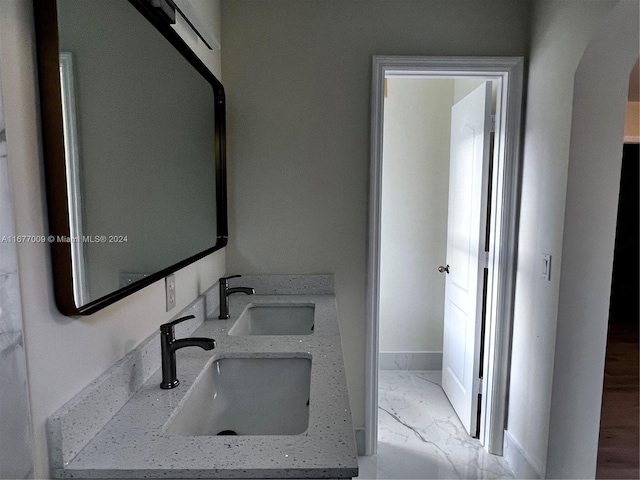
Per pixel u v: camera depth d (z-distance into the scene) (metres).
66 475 0.71
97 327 0.85
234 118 1.92
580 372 1.66
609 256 1.63
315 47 1.90
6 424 0.59
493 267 2.07
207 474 0.72
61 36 0.70
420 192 2.97
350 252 2.01
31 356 0.66
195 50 1.51
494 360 2.08
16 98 0.63
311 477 0.71
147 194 1.05
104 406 0.84
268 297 1.95
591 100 1.54
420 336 3.10
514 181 1.96
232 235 1.99
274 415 1.15
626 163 4.14
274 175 1.96
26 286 0.65
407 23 1.88
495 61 1.88
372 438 2.11
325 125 1.93
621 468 2.04
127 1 0.94
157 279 1.08
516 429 1.99
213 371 1.19
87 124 0.77
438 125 2.92
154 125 1.09
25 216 0.65
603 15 1.35
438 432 2.33
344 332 2.05
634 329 4.10
